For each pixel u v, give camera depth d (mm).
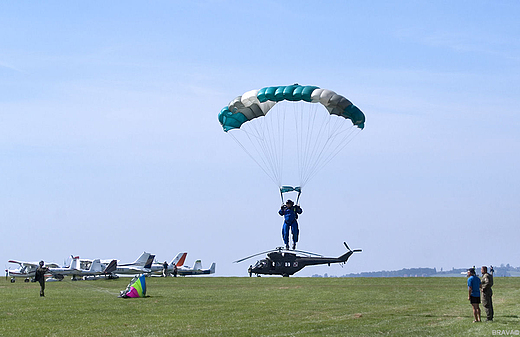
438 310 32219
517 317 29094
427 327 25625
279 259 64188
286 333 23797
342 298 39250
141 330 24594
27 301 37062
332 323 26781
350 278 57250
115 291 48156
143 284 40375
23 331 24219
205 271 119438
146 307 33406
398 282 52906
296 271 64000
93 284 60906
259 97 50719
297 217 59688
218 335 23297
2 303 35594
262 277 61844
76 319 28047
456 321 27734
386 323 26891
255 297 40281
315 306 34094
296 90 49875
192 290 47750
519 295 40938
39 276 41469
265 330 24562
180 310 31906
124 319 28078
